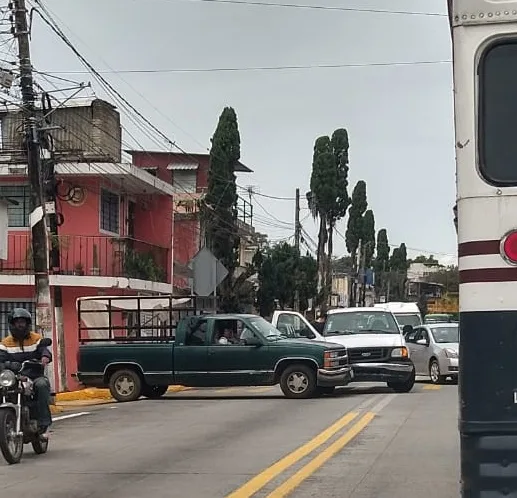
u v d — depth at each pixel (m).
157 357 19.75
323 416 15.34
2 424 10.50
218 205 39.84
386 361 20.42
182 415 16.11
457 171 4.88
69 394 21.58
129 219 33.19
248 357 19.25
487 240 4.77
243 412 16.34
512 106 4.83
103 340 20.78
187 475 9.80
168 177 45.75
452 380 23.94
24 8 19.70
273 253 48.53
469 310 4.78
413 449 11.45
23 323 11.35
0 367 11.27
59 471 10.20
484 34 4.86
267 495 8.62
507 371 4.69
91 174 28.77
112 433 13.67
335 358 19.02
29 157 19.78
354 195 77.69
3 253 25.59
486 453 4.66
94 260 29.00
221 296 39.59
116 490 9.01
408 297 98.19
